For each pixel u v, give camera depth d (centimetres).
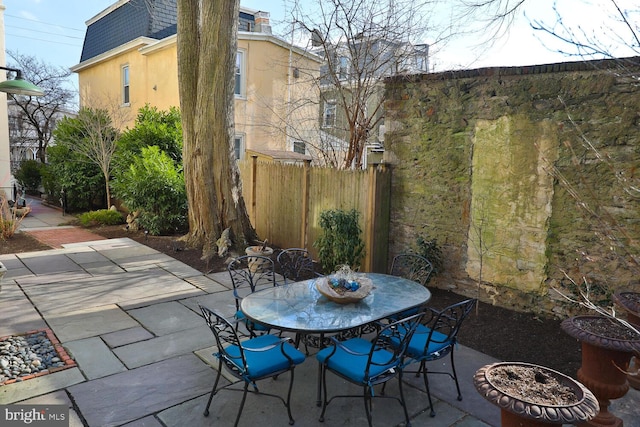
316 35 844
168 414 295
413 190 583
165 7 1433
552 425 204
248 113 1256
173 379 340
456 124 528
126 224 1035
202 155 745
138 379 338
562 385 226
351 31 796
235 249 753
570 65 429
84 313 478
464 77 513
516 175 479
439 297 534
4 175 1083
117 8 1603
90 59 1645
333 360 295
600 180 421
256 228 851
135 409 299
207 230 768
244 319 370
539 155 459
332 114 1038
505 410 208
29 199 1545
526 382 228
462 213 532
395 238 611
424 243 554
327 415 299
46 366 356
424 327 360
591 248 430
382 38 791
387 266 618
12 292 542
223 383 336
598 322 295
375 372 278
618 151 410
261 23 1349
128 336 419
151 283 598
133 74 1448
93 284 586
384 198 601
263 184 824
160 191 913
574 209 440
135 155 1011
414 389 337
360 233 603
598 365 270
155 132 1065
